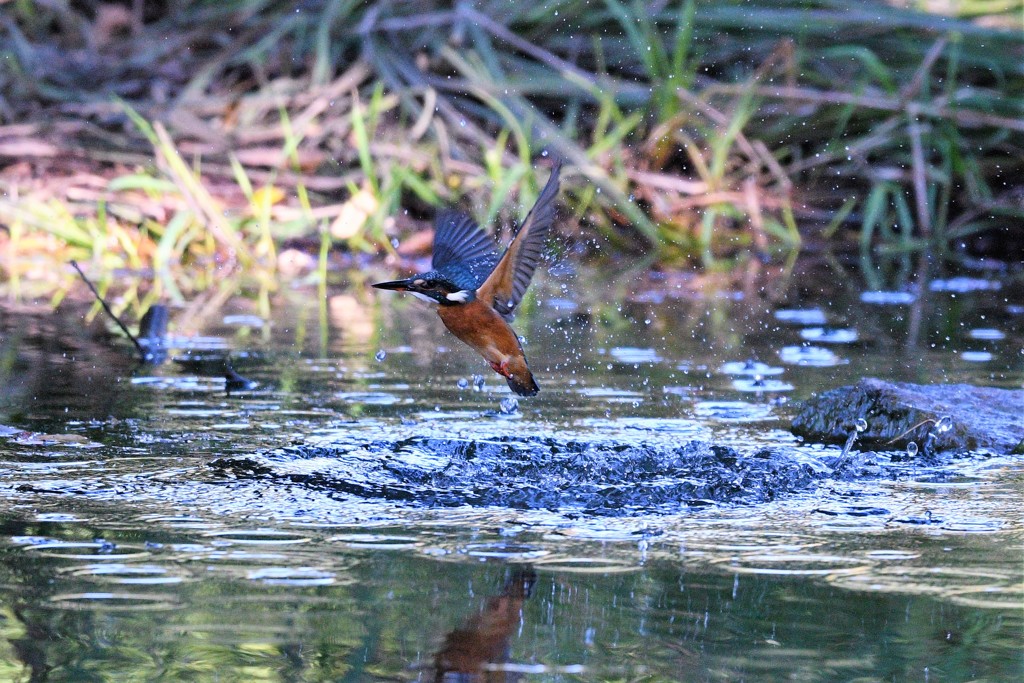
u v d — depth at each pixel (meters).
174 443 8.09
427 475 7.40
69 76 20.38
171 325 12.80
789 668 4.77
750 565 5.89
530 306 14.55
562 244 18.34
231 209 18.00
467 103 19.98
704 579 5.69
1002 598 5.48
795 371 10.87
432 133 19.52
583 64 21.45
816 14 21.03
